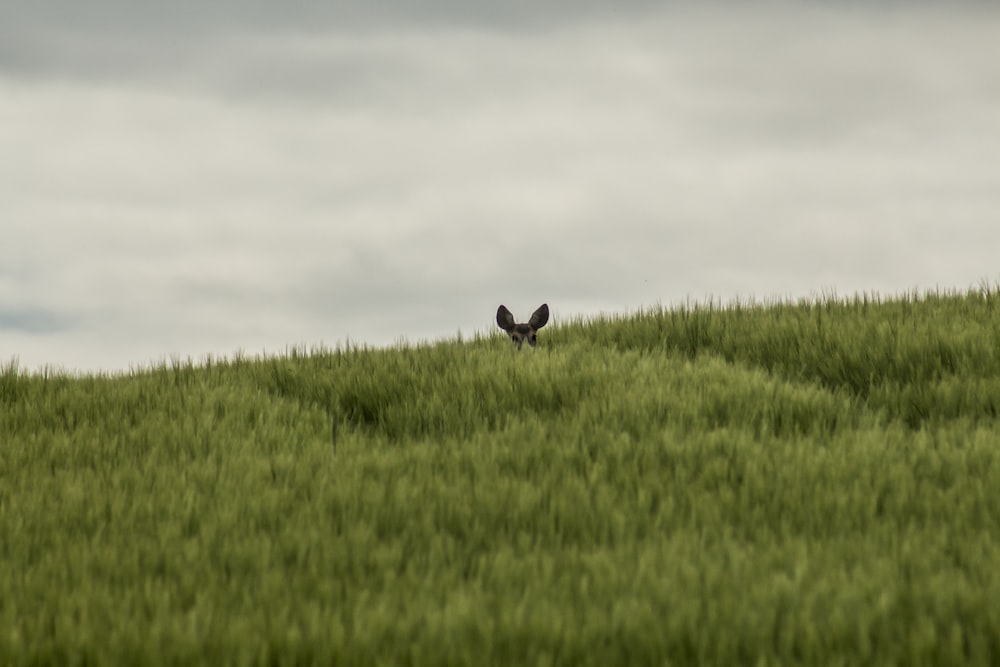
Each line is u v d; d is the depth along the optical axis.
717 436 28.75
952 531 21.95
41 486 27.50
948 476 25.69
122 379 44.09
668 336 47.56
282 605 18.38
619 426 30.70
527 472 27.42
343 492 25.34
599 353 42.00
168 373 44.34
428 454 29.14
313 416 35.44
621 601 17.66
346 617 17.92
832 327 41.97
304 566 20.86
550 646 16.45
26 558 21.55
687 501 24.45
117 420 35.12
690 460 27.27
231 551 21.59
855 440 28.88
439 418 33.59
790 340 42.38
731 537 22.23
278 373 41.97
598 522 23.19
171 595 19.19
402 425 33.72
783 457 27.08
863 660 15.84
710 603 17.67
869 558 20.20
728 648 16.28
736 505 23.98
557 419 32.38
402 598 18.86
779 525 22.81
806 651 15.90
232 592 19.33
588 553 21.23
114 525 23.64
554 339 50.22
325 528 22.78
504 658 16.19
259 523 23.84
